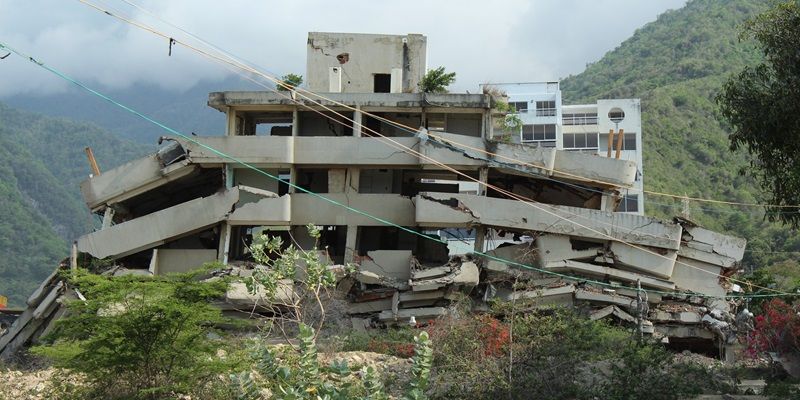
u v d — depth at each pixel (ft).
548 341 56.80
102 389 54.49
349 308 100.48
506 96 123.13
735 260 102.99
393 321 99.25
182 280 56.95
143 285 53.93
